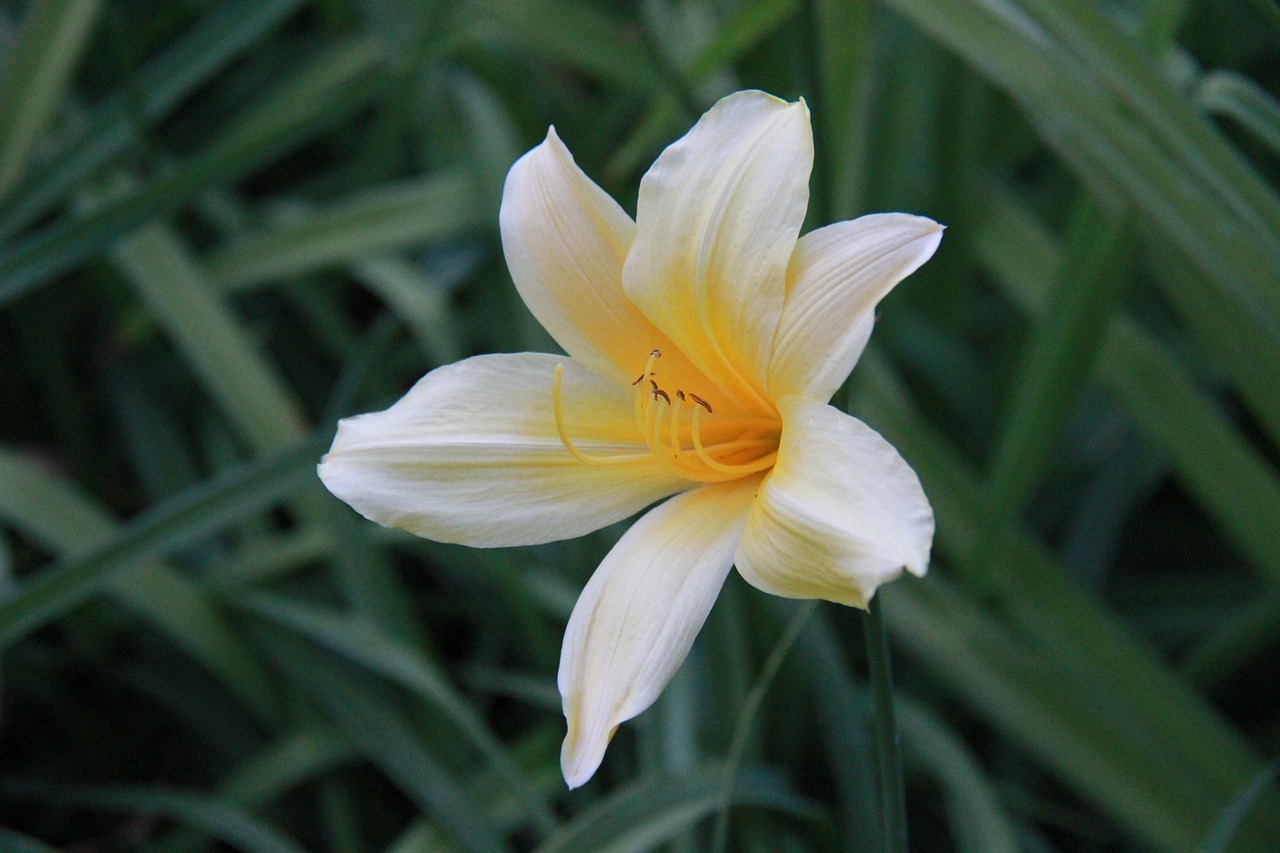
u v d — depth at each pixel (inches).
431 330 35.8
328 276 41.3
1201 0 36.9
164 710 37.1
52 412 38.1
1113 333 33.8
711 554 28.5
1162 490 38.0
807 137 28.4
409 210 37.2
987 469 36.1
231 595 34.9
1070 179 37.9
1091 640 33.4
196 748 36.5
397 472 28.8
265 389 35.8
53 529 34.6
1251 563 34.7
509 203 29.2
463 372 29.2
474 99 38.3
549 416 29.2
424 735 34.9
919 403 37.3
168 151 43.5
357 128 44.3
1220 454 33.2
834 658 32.6
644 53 36.1
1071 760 32.6
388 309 43.3
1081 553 35.3
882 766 29.2
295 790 35.6
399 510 28.8
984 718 33.2
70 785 35.6
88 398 41.5
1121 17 33.7
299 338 41.3
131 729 36.9
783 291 28.3
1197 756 32.8
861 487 27.5
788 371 28.3
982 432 36.0
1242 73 38.5
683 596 28.3
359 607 34.7
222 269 37.3
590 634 28.4
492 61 37.5
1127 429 35.8
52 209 40.3
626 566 28.6
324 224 37.3
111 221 34.1
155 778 36.3
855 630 34.6
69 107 39.1
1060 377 32.5
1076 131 31.3
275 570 35.2
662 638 28.2
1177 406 33.5
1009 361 37.0
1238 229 31.0
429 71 39.1
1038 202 38.7
